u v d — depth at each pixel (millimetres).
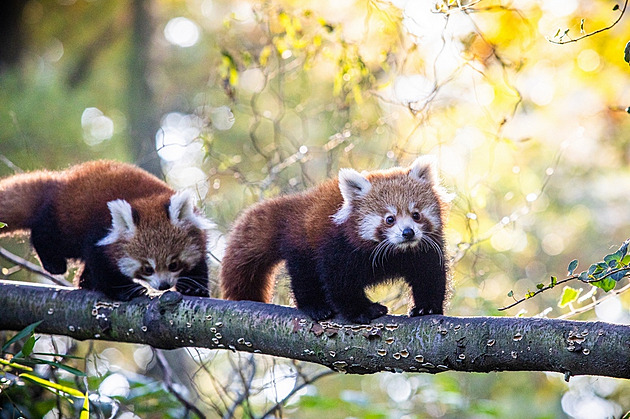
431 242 9039
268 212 9867
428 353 7375
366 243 8922
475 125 13461
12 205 11070
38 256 11133
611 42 14078
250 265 10102
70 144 19828
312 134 17109
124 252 10422
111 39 22531
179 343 8727
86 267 10727
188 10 22656
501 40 13445
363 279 8766
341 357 7852
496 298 16531
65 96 20719
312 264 8984
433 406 15797
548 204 19125
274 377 10508
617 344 6492
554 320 6914
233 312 8406
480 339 7105
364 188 9180
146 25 22094
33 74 21172
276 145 13836
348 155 13203
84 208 10719
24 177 11414
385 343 7613
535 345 6848
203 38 22484
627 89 15531
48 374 10938
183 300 8703
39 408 10688
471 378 17125
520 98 11625
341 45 12500
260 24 13484
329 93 17109
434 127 12609
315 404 11922
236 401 10773
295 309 8289
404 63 11922
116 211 10406
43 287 9594
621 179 18891
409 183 9289
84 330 9227
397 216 8992
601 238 19453
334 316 8297
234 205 14625
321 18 12352
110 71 22328
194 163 16438
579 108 16266
